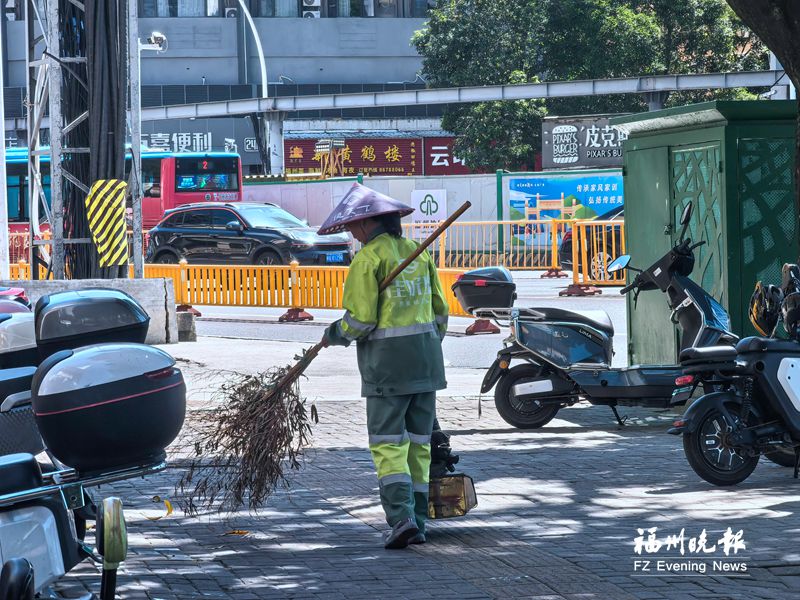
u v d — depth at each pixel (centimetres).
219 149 9850
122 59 2394
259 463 893
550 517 935
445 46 7725
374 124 9619
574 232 3206
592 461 1174
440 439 895
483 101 6994
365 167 9200
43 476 564
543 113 7525
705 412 1036
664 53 7381
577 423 1420
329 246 3903
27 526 522
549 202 5244
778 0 1203
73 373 591
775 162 1410
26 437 745
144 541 867
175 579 749
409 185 5509
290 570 779
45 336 768
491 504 987
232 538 880
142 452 606
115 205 2412
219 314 2998
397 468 838
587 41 7400
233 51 10300
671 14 7294
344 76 10538
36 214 2530
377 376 835
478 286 1348
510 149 7538
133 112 3134
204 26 10238
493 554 817
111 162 2409
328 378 1853
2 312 988
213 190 6050
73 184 2470
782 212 1413
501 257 4344
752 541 845
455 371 1923
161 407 605
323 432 1365
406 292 837
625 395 1313
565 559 802
